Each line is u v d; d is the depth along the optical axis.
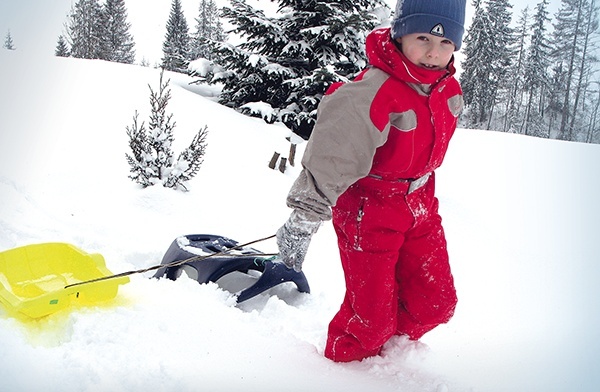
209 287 3.31
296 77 11.69
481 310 3.65
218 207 5.54
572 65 29.08
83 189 5.37
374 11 12.06
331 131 2.08
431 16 2.01
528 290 4.11
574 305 3.81
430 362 2.64
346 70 12.08
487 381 2.54
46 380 2.07
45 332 2.54
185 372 2.21
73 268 3.28
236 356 2.42
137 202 5.18
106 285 2.82
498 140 9.89
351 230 2.36
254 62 11.30
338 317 2.52
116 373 2.16
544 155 9.14
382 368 2.46
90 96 8.52
